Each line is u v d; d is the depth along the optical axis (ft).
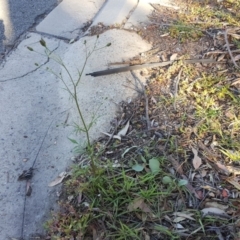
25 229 2.27
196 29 3.33
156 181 2.37
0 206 2.36
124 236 2.14
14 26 3.50
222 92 2.82
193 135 2.61
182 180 2.35
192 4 3.62
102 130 2.67
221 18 3.44
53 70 3.09
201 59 3.09
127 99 2.84
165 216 2.24
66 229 2.17
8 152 2.60
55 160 2.55
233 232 2.16
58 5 3.69
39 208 2.35
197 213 2.24
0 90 2.96
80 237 2.16
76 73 3.00
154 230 2.19
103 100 2.83
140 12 3.54
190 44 3.23
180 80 2.95
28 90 2.96
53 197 2.38
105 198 2.29
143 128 2.67
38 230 2.26
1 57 3.24
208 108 2.75
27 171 2.51
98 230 2.19
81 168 2.43
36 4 3.72
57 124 2.73
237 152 2.51
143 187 2.35
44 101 2.88
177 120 2.69
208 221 2.21
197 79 2.93
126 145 2.58
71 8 3.65
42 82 3.01
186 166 2.46
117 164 2.47
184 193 2.33
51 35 3.40
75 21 3.51
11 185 2.45
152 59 3.11
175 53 3.16
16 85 3.00
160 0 3.67
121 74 2.98
